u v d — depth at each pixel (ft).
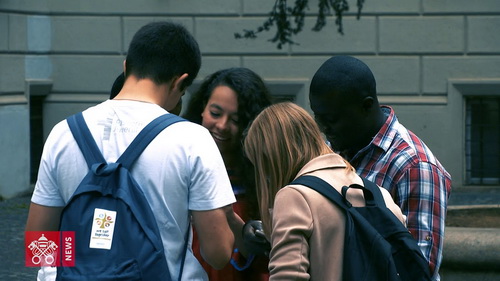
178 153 18.34
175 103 19.83
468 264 31.89
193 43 19.67
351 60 21.30
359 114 21.21
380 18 87.45
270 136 19.47
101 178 17.94
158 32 19.35
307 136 19.56
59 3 89.76
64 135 18.79
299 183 18.74
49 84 89.81
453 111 87.61
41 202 18.95
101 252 17.62
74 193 18.01
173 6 88.69
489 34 86.74
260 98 25.07
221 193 18.63
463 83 87.15
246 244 22.24
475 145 89.76
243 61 88.69
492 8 86.48
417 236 20.51
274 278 18.16
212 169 18.54
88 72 90.17
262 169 19.66
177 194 18.35
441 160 88.22
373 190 19.12
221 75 25.48
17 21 84.89
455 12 86.84
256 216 24.20
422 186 20.75
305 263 18.10
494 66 86.94
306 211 18.29
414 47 87.45
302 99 88.17
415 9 87.10
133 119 18.66
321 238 18.26
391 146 21.47
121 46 89.66
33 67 87.71
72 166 18.58
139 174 18.22
